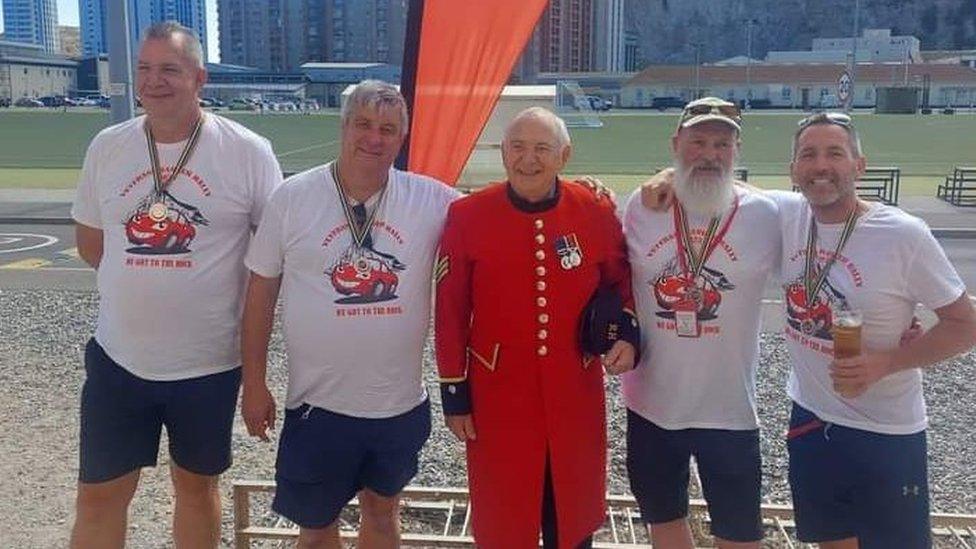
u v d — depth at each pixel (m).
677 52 148.12
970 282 11.27
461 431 3.34
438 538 4.20
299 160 27.70
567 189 3.34
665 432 3.40
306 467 3.41
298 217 3.30
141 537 4.49
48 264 12.48
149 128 3.42
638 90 93.94
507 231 3.24
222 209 3.43
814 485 3.25
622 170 24.64
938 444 5.79
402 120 3.27
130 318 3.43
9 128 45.22
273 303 3.45
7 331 8.68
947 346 2.98
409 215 3.34
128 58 12.31
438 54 4.61
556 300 3.24
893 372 2.96
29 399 6.63
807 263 3.16
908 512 3.12
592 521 3.40
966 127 46.78
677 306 3.29
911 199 19.27
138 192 3.38
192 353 3.47
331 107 88.25
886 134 41.28
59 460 5.46
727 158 3.26
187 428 3.55
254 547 4.44
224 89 102.38
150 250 3.38
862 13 145.38
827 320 3.12
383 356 3.33
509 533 3.33
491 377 3.30
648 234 3.36
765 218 3.31
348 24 119.50
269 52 123.19
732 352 3.31
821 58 117.12
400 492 3.61
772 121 52.88
